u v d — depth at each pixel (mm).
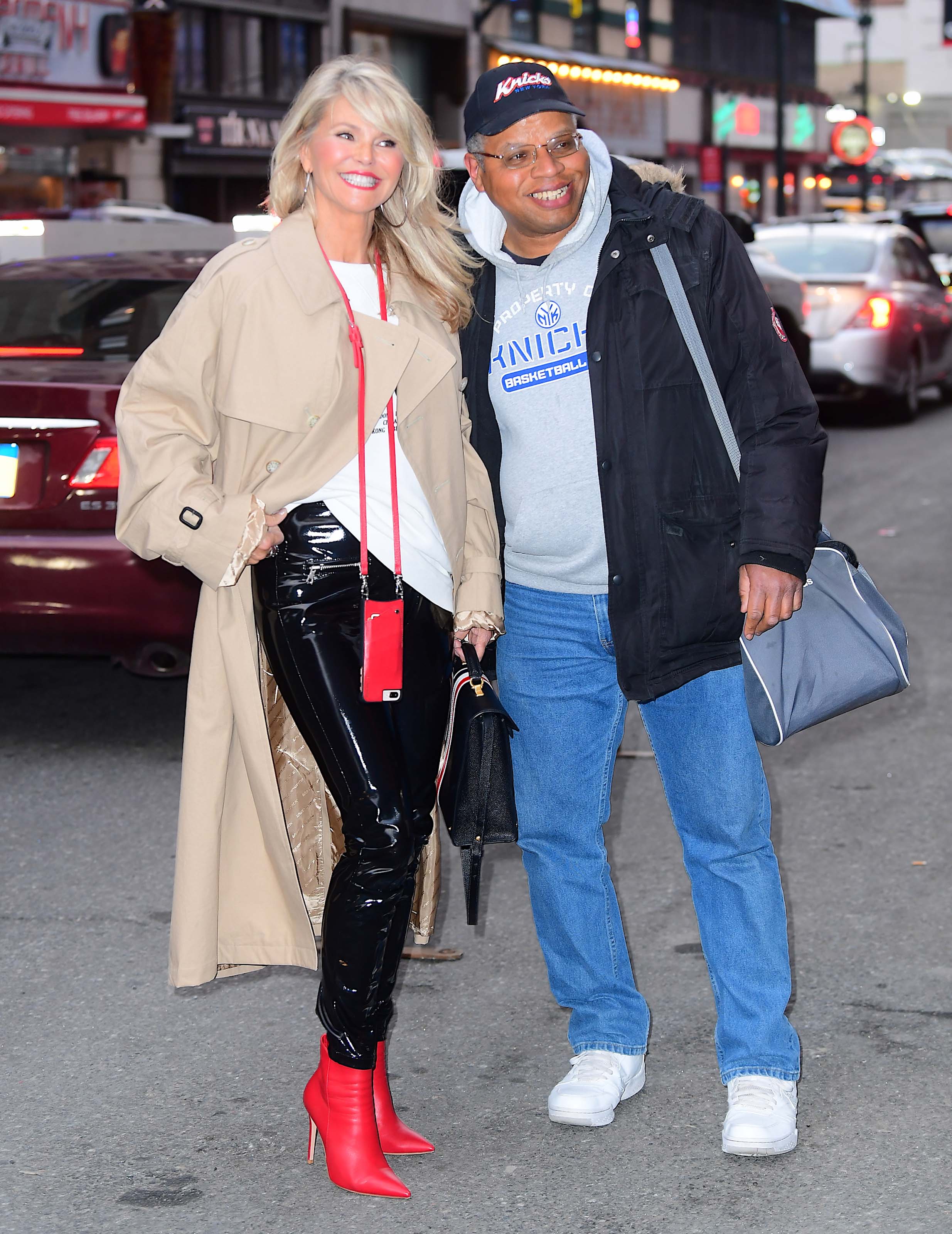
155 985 3816
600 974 3184
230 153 24625
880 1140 3021
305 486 2758
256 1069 3391
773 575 2896
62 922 4207
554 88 2832
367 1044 2852
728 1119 2994
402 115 2740
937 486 11484
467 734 2846
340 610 2801
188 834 2943
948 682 6551
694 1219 2762
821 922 4121
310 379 2730
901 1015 3564
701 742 3029
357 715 2768
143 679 6816
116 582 5160
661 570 2930
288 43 26125
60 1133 3107
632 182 2947
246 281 2750
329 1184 2912
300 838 3068
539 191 2826
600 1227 2742
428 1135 3088
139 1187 2906
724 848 3061
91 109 21031
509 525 3059
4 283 6035
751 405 2939
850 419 15789
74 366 5438
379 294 2852
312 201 2820
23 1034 3551
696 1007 3652
